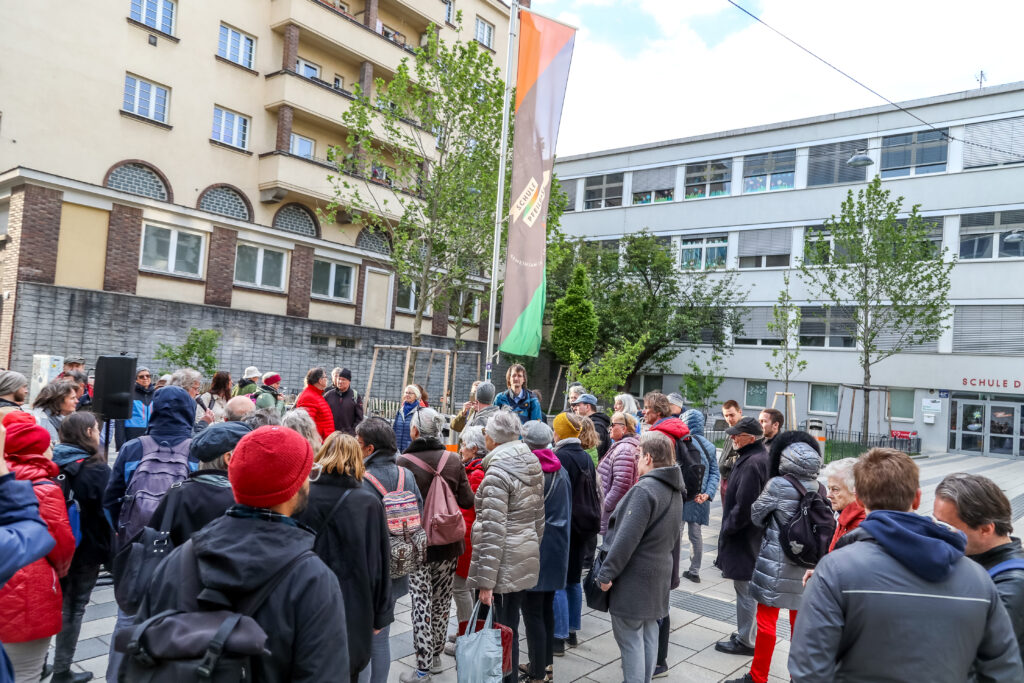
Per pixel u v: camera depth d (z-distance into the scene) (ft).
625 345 64.90
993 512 8.11
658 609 12.97
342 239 75.87
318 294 72.54
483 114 52.26
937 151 85.81
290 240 68.54
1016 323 79.41
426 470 14.33
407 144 62.44
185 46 62.85
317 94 69.77
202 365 51.11
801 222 94.84
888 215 74.90
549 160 26.78
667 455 13.42
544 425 14.98
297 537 6.12
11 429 10.28
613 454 18.07
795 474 14.20
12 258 50.06
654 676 15.10
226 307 61.52
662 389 103.86
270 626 5.61
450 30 88.33
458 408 69.10
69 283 52.75
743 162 100.58
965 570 7.16
